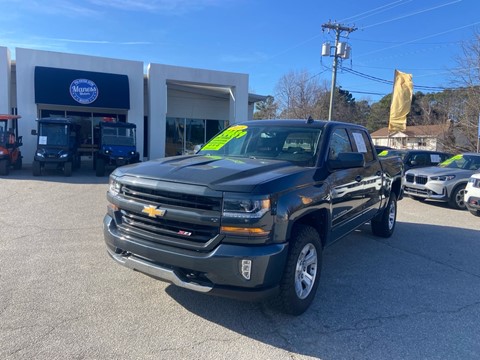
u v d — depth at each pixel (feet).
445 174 36.06
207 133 86.22
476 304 14.14
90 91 63.26
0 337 10.70
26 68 61.82
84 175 52.42
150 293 13.92
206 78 73.00
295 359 10.26
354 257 19.39
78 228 22.85
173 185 11.31
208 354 10.30
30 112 62.39
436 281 16.37
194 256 10.75
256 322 12.12
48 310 12.39
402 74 85.46
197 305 13.11
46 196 33.94
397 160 24.07
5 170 48.83
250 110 97.40
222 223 10.62
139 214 12.16
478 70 85.56
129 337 10.97
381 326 12.19
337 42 91.86
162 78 70.18
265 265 10.60
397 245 21.91
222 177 11.32
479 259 19.81
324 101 172.76
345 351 10.73
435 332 11.93
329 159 14.80
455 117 99.45
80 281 14.82
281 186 11.39
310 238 12.53
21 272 15.60
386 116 225.56
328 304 13.67
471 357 10.62
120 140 56.18
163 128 70.95
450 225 28.12
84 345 10.46
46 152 49.57
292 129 16.33
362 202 17.93
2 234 21.24
